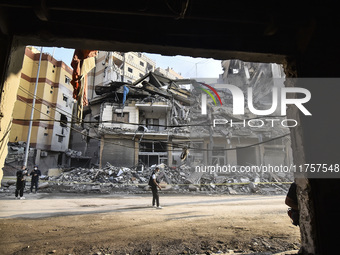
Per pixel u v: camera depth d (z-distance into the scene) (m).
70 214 6.80
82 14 2.44
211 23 2.59
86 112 29.80
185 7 2.19
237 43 2.62
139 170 21.28
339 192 2.17
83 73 6.28
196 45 2.57
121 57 47.12
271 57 2.80
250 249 3.47
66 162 32.00
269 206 9.16
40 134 27.72
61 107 30.95
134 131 22.30
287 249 3.45
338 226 2.14
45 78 29.17
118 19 2.48
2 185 15.62
